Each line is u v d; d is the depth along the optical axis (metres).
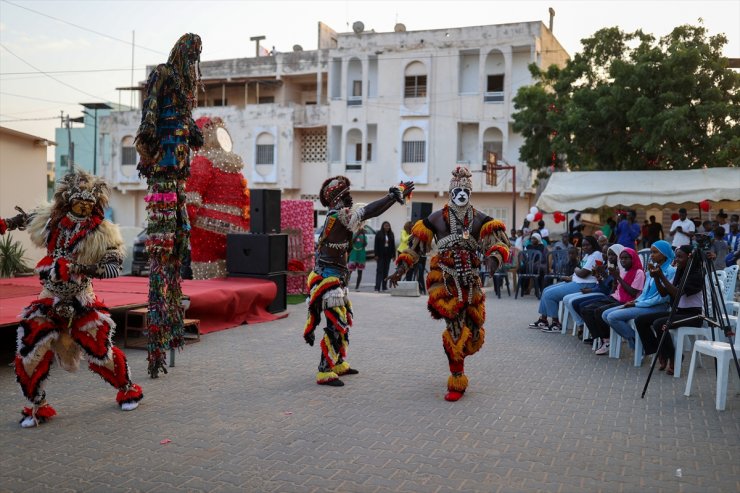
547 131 24.77
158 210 6.63
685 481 4.29
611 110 20.66
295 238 14.77
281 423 5.45
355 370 7.24
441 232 6.46
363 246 16.81
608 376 7.23
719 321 6.52
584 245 10.44
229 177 11.97
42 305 5.43
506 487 4.18
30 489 4.12
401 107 34.84
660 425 5.48
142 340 8.73
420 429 5.32
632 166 21.48
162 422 5.45
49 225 5.48
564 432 5.28
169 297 6.89
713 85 20.45
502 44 32.88
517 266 15.74
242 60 39.06
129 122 40.62
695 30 20.88
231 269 11.43
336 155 36.88
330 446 4.91
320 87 37.41
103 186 5.60
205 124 12.05
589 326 8.52
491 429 5.34
